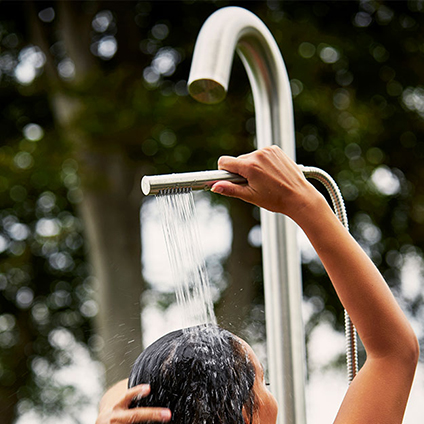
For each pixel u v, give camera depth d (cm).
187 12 998
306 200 136
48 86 975
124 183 984
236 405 126
